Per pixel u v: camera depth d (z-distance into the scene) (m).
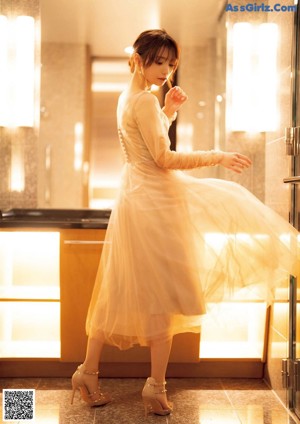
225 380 2.49
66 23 2.77
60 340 2.40
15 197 2.80
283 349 2.22
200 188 2.03
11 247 2.61
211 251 1.97
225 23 2.75
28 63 2.74
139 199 1.99
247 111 2.74
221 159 2.00
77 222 2.35
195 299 1.94
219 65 2.80
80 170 2.83
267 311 2.44
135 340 2.09
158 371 2.02
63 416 2.02
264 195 2.75
